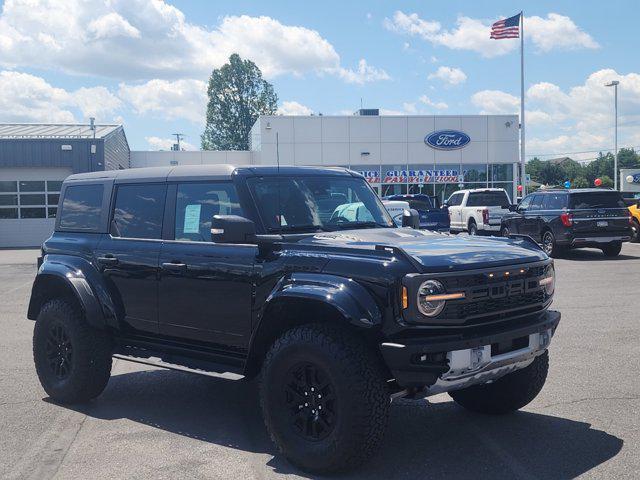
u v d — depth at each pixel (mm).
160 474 4336
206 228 5258
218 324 5035
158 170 5785
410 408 5711
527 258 4609
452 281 4145
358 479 4199
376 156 40969
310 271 4461
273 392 4434
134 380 6957
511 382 5180
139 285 5586
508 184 41969
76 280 5848
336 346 4133
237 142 85875
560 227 18312
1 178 34000
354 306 4102
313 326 4332
